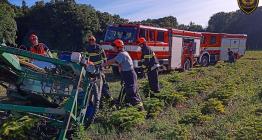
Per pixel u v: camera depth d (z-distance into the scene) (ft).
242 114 35.63
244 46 132.36
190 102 42.63
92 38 44.04
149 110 37.22
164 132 29.94
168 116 36.06
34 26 235.20
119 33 70.64
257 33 313.73
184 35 87.66
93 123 32.30
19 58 30.22
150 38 73.67
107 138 29.27
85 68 28.63
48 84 29.12
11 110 25.80
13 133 25.93
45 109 25.75
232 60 115.34
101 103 36.63
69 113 25.68
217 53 112.88
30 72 29.27
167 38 80.48
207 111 37.91
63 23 228.84
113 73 75.05
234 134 28.66
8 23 202.80
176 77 61.62
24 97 30.01
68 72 28.96
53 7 231.09
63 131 25.38
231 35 121.39
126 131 31.17
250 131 27.89
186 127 31.24
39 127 27.07
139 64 67.97
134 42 68.13
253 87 52.90
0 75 29.55
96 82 32.07
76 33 231.09
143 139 28.71
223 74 72.33
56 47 232.53
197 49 96.17
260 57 156.97
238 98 44.37
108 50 69.51
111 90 51.60
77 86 26.84
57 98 30.91
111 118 32.19
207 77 67.56
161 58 78.38
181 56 86.69
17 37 233.96
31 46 39.42
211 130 30.53
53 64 29.30
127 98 37.86
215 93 44.75
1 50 26.20
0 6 205.46
